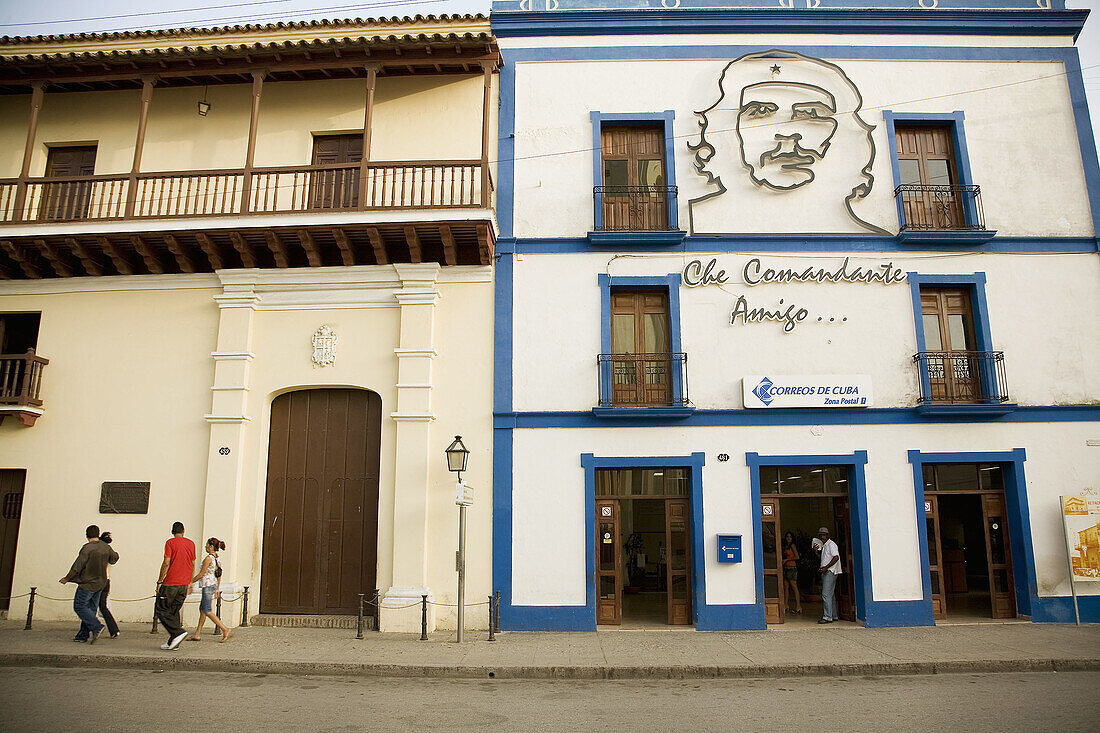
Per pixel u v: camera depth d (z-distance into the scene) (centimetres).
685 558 1225
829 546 1232
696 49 1369
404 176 1248
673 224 1292
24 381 1267
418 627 1146
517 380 1248
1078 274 1290
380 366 1255
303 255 1296
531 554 1192
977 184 1321
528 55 1372
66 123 1395
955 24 1370
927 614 1185
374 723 688
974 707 746
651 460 1221
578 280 1284
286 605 1222
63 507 1252
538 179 1323
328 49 1250
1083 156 1334
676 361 1249
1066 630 1131
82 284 1320
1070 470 1228
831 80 1361
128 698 772
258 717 703
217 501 1212
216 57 1265
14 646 1000
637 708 754
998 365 1252
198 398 1269
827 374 1251
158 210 1246
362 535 1230
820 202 1313
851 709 744
